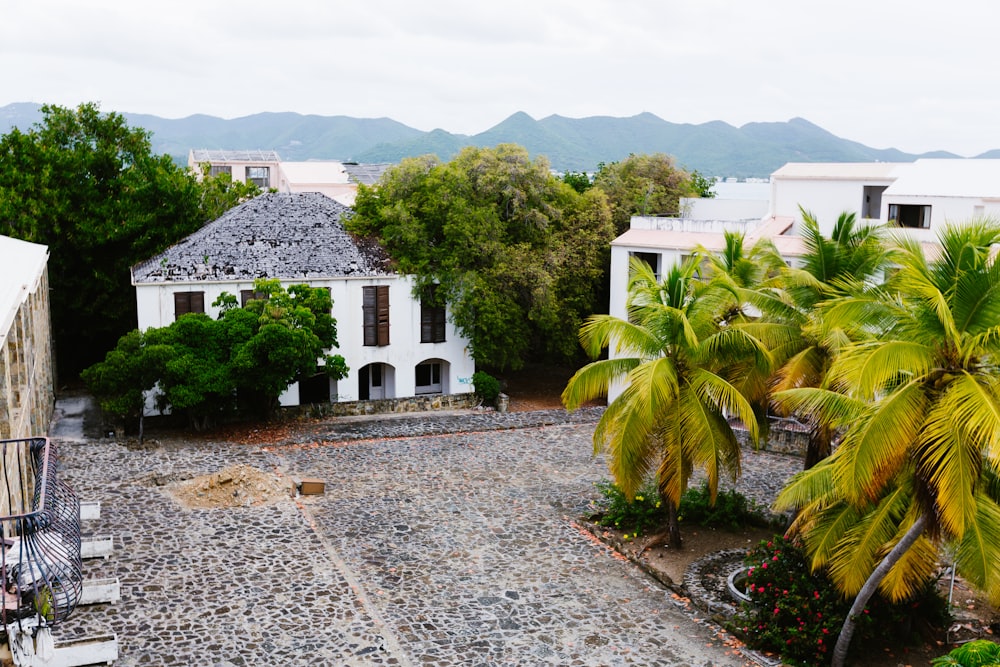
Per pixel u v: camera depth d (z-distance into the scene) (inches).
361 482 974.4
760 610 652.7
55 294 1387.8
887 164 1610.5
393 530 832.3
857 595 600.1
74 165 1387.8
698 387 757.3
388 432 1188.5
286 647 599.5
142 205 1403.8
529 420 1294.3
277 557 749.9
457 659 599.2
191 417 1146.7
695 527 863.7
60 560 387.5
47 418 1123.3
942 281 516.7
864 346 529.0
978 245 533.3
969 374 502.9
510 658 605.0
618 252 1414.9
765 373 752.3
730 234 919.0
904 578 575.2
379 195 1446.9
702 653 627.2
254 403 1215.6
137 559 727.1
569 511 909.8
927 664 616.4
